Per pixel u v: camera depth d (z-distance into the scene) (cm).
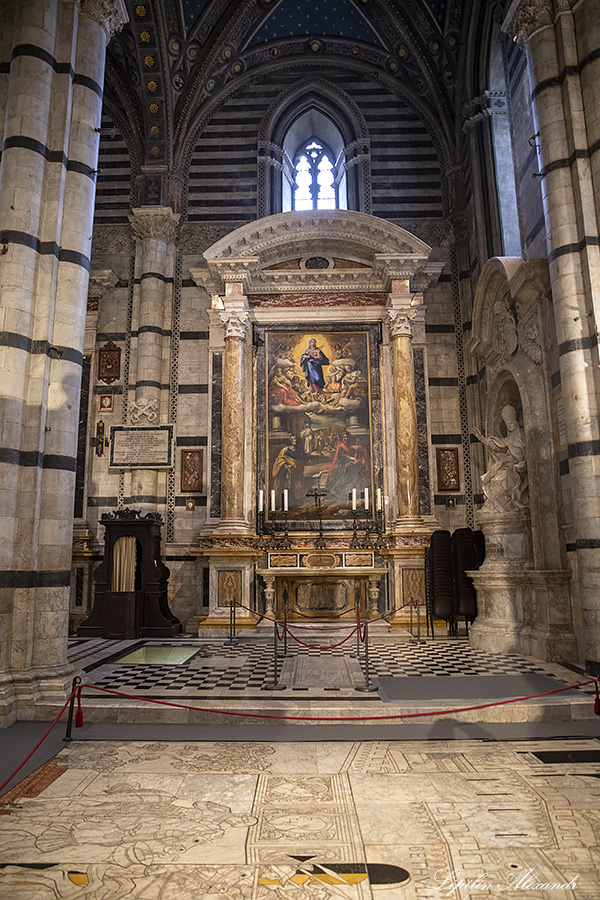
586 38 890
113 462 1448
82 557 1428
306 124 1745
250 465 1420
